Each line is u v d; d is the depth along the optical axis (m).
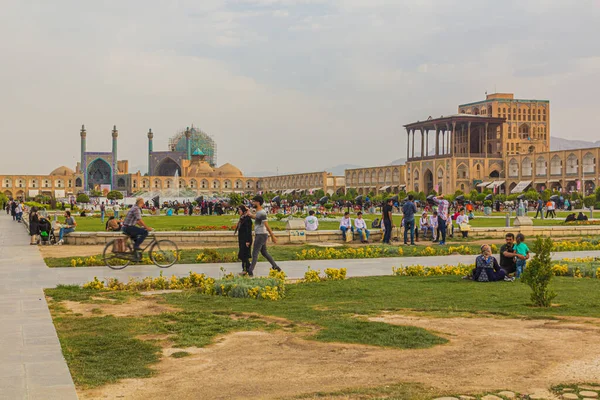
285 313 8.20
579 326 7.32
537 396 4.82
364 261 15.57
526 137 100.00
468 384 5.11
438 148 92.31
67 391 4.88
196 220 40.78
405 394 4.85
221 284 9.98
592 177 73.00
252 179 139.25
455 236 23.64
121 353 6.13
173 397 4.85
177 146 145.75
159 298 9.52
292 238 21.00
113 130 129.25
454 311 8.34
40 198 102.75
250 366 5.68
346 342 6.54
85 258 14.77
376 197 77.81
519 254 11.87
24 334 6.83
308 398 4.79
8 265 14.18
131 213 13.54
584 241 21.12
